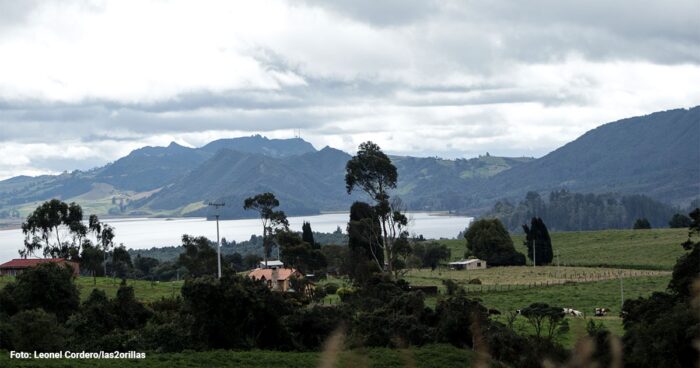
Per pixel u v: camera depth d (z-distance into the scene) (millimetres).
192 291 54969
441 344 54375
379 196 108000
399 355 47375
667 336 41938
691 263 55250
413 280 115750
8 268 127688
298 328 57312
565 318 63344
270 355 50500
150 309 65938
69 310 67562
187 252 119438
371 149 109062
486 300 90938
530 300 89875
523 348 46344
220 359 48531
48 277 67625
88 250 133375
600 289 99500
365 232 109375
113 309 62156
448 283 96688
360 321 57656
